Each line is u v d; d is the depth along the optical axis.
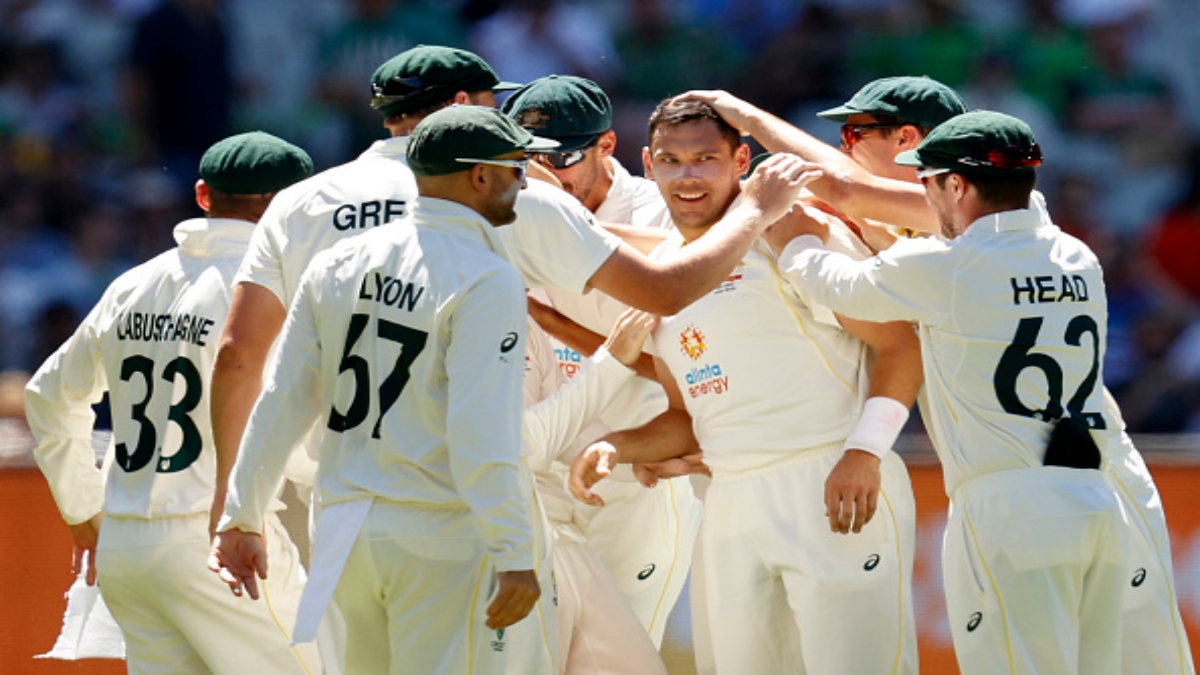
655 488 17.86
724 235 15.00
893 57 39.88
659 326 16.53
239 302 15.23
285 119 39.75
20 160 38.59
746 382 15.93
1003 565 14.70
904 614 15.86
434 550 13.27
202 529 16.02
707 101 16.16
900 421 15.48
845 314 15.17
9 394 26.47
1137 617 16.17
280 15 40.22
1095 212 38.75
